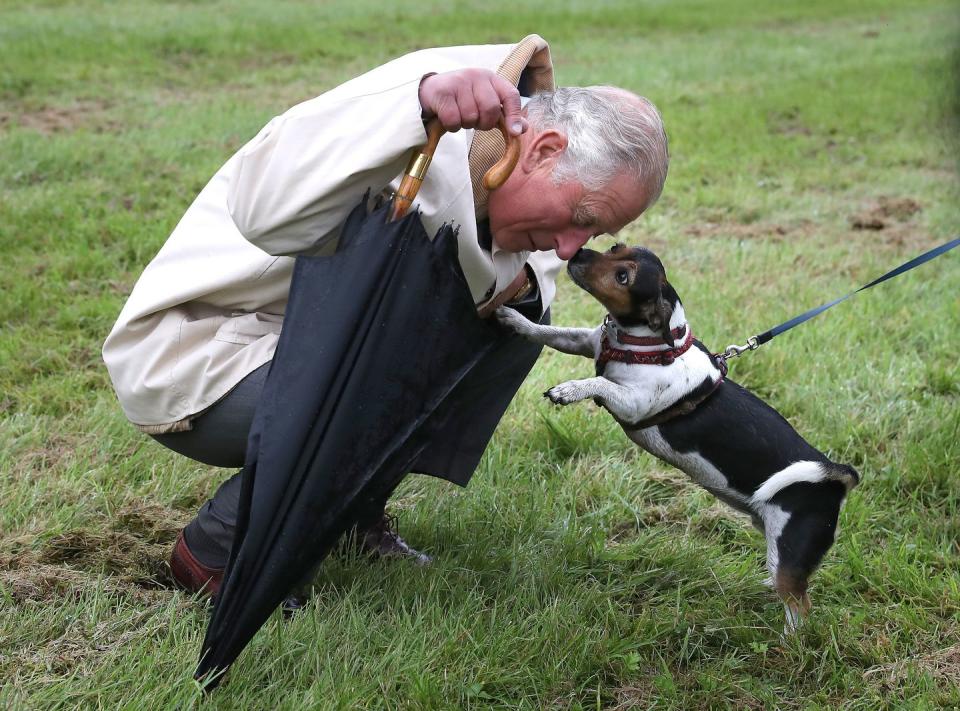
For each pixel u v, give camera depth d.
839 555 3.59
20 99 9.68
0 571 3.17
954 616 3.24
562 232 2.75
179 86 10.86
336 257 2.48
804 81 12.30
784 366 4.93
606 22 16.28
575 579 3.38
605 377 3.29
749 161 8.90
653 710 2.85
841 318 5.50
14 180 7.24
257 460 2.45
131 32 12.90
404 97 2.49
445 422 2.66
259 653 2.79
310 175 2.51
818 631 3.17
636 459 4.16
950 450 4.15
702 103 11.09
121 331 2.93
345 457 2.47
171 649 2.78
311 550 2.49
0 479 3.68
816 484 3.24
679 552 3.53
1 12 14.08
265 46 12.91
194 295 2.88
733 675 3.03
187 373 2.88
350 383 2.45
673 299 3.21
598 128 2.63
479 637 2.96
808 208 7.74
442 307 2.49
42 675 2.71
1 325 5.06
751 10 18.31
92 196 6.96
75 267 5.74
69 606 2.99
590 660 2.96
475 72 2.46
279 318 2.99
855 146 9.59
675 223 7.28
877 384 4.76
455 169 2.59
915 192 8.15
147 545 3.40
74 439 4.03
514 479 3.89
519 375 3.33
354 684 2.71
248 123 9.17
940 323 5.43
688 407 3.24
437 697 2.71
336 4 16.48
